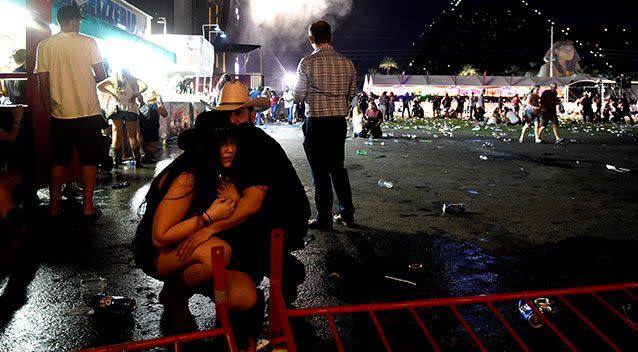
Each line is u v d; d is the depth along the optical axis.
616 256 4.65
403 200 7.07
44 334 3.03
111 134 10.33
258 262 3.06
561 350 2.93
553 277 4.11
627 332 3.14
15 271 4.08
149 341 2.07
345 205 5.56
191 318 3.16
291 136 18.36
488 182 8.66
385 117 34.78
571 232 5.45
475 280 4.03
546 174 9.62
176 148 13.43
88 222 5.58
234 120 2.96
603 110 36.00
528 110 16.70
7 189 4.35
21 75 5.84
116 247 4.72
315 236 5.21
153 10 29.70
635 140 18.39
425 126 27.47
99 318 3.25
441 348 2.94
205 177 2.78
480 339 3.05
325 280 3.98
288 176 3.06
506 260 4.53
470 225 5.72
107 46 11.22
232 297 2.63
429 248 4.85
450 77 60.34
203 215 2.73
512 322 3.29
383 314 3.37
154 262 2.91
